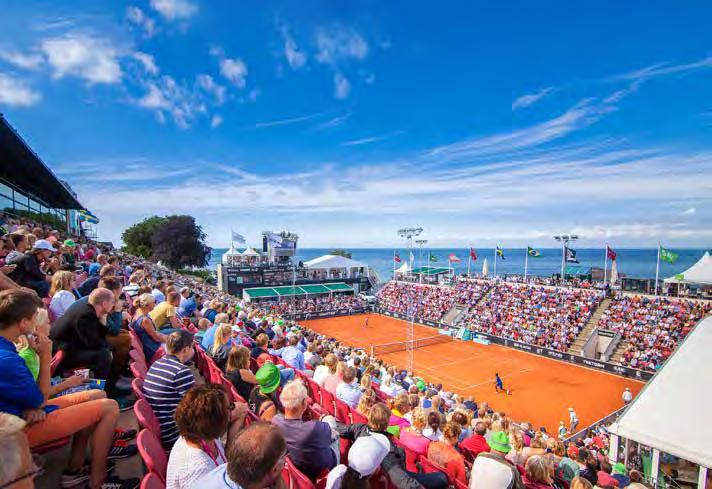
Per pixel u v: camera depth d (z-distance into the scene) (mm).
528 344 41000
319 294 66188
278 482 3758
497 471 4750
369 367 16734
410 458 7195
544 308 45250
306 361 13586
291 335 13695
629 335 36625
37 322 4520
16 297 3869
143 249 72312
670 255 40375
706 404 14547
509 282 53469
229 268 59094
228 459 2689
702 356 17188
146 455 3332
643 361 33062
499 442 6934
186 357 5188
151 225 73500
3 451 2752
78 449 4418
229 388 6754
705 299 36500
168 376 4812
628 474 12188
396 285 67250
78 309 5883
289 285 62719
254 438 2672
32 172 26219
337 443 5160
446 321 52094
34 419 3893
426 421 7691
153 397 4762
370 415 5484
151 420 4379
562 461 9234
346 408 8211
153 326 8102
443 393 20875
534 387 31250
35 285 9242
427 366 36594
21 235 10469
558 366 36438
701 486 12898
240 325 15000
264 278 61438
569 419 25688
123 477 4758
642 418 14930
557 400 28688
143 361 6918
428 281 67375
